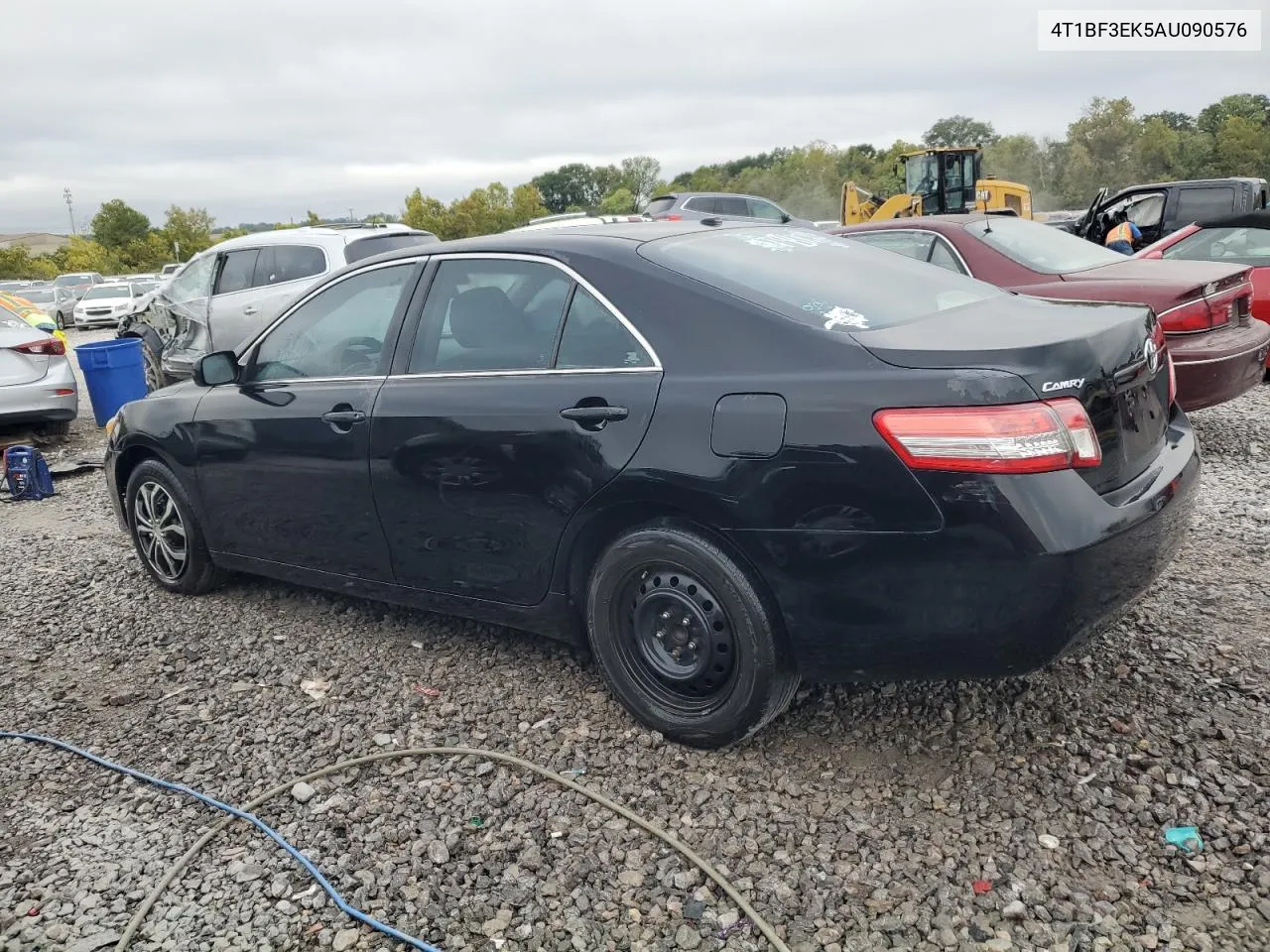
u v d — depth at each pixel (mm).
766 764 3221
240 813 3121
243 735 3648
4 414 9180
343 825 3057
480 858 2861
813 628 2943
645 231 3717
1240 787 2926
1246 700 3383
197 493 4707
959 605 2750
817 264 3604
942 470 2684
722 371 3049
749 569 3041
